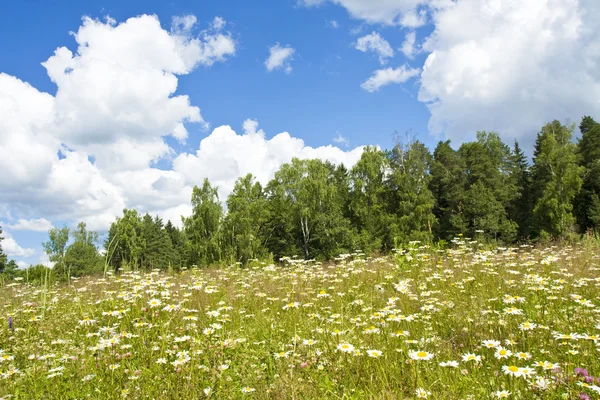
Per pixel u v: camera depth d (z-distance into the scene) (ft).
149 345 15.58
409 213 153.79
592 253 35.40
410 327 16.97
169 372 12.62
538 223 148.25
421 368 12.29
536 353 13.08
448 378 11.59
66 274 37.91
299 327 17.83
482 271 27.73
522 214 184.96
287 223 159.02
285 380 11.32
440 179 193.16
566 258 32.99
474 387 10.92
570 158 144.56
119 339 15.40
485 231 146.41
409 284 25.23
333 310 20.89
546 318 16.53
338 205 150.61
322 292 23.16
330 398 10.80
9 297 31.40
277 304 23.21
